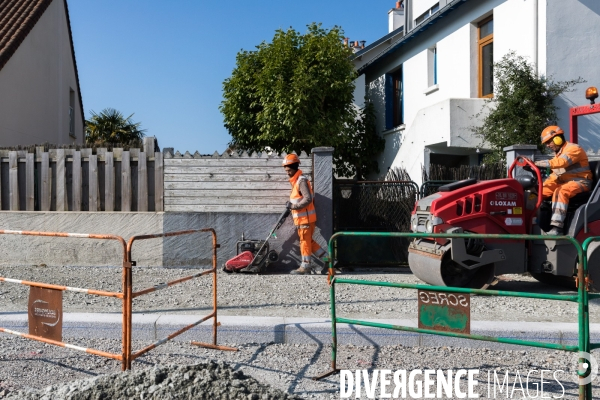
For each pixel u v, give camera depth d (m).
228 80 15.83
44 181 9.44
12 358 4.93
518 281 8.51
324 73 14.41
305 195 8.48
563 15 11.12
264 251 8.84
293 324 5.53
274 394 3.68
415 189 9.80
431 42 15.30
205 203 9.34
